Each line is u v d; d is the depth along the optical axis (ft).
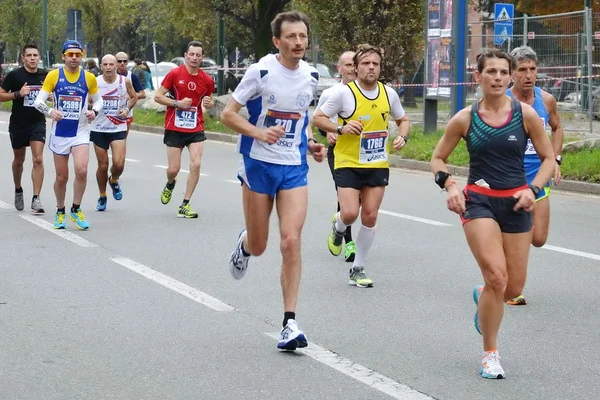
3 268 34.88
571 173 59.93
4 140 94.53
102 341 25.63
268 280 33.22
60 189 42.96
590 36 78.28
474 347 25.35
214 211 49.06
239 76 142.61
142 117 117.80
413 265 36.06
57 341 25.59
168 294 31.07
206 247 39.14
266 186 25.09
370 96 32.42
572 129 80.48
